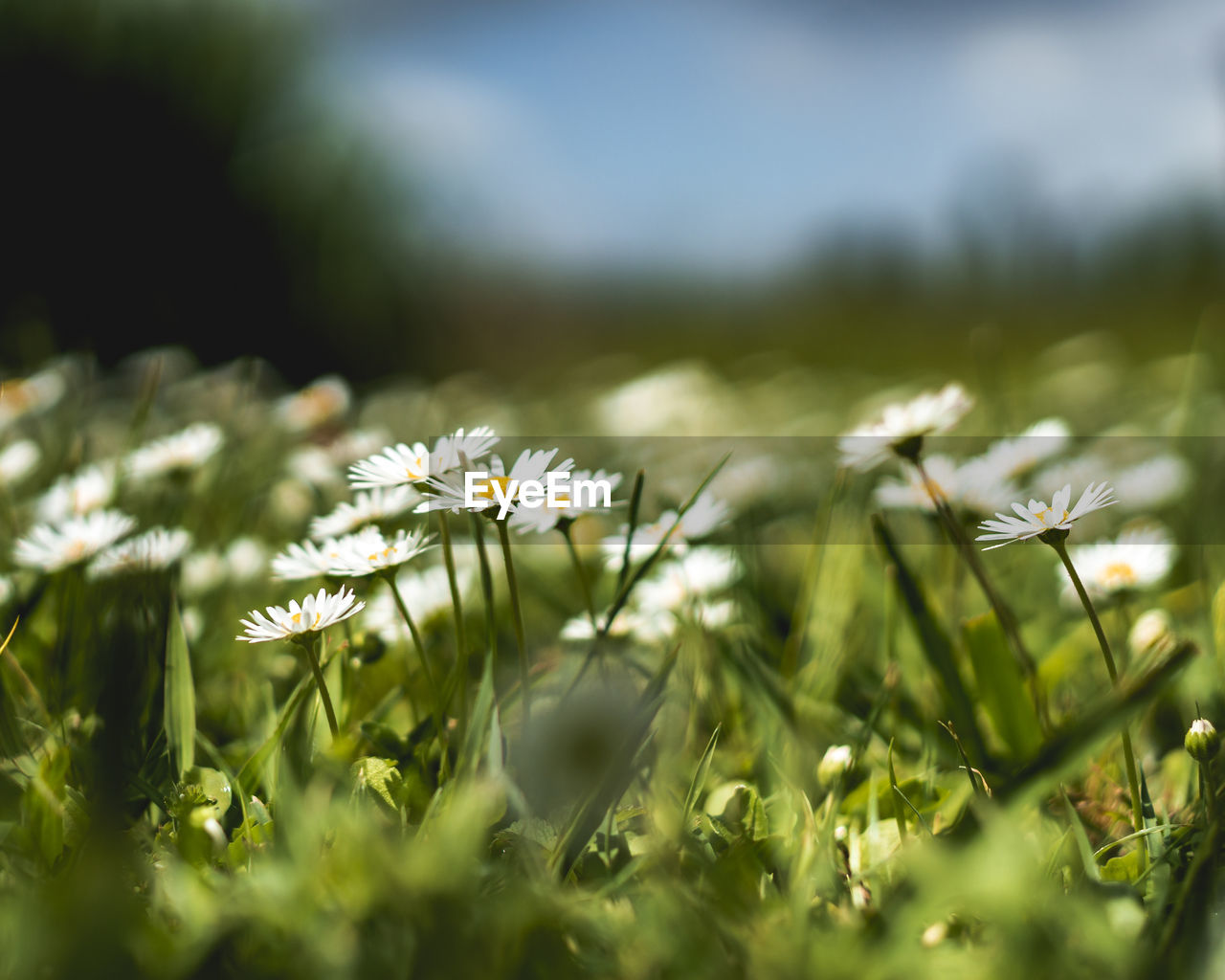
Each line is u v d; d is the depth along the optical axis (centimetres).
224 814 32
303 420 57
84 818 31
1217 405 60
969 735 34
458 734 33
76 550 36
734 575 41
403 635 37
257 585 44
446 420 81
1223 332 81
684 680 36
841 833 32
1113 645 38
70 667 36
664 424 87
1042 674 36
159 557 37
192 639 38
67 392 61
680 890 29
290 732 33
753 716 36
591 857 31
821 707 35
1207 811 31
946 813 32
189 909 29
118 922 28
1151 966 28
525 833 30
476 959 28
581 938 29
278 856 30
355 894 29
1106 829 32
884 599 39
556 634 40
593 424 91
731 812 32
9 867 30
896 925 29
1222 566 41
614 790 31
